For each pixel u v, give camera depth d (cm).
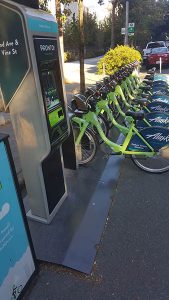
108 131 477
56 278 240
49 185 293
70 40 2278
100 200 339
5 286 200
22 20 220
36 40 231
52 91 263
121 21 2466
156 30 3675
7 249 199
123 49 1364
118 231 291
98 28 3172
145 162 414
